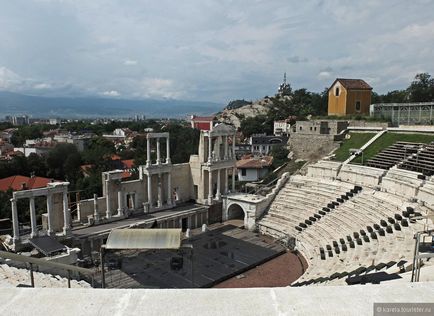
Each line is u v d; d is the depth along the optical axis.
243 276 36.66
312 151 69.81
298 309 4.30
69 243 38.72
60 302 4.39
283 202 52.91
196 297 4.58
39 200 61.16
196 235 49.59
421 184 40.25
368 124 67.25
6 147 132.75
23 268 27.78
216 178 59.59
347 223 40.66
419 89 103.94
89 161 99.38
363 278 19.62
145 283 34.00
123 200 48.53
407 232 31.98
